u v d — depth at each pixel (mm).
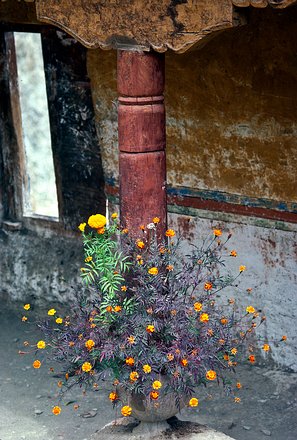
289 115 4625
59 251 5793
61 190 5711
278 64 4574
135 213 3740
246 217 4930
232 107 4793
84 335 3777
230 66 4719
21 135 5910
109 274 3695
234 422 4598
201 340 3723
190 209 5121
